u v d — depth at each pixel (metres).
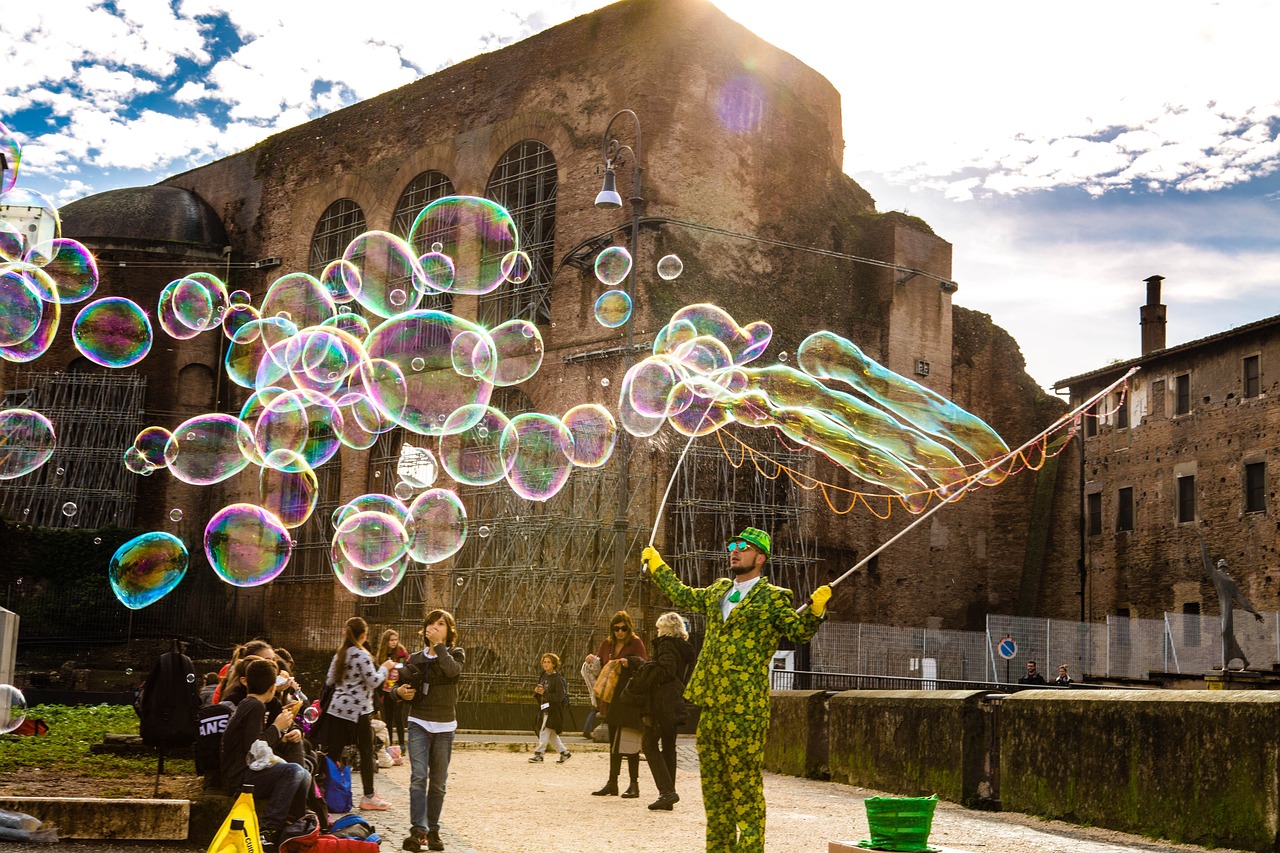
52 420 35.88
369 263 33.75
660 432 27.30
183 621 31.72
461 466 30.42
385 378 22.64
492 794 10.84
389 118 35.19
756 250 30.16
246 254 38.00
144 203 37.81
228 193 38.88
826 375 28.94
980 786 9.89
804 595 28.52
